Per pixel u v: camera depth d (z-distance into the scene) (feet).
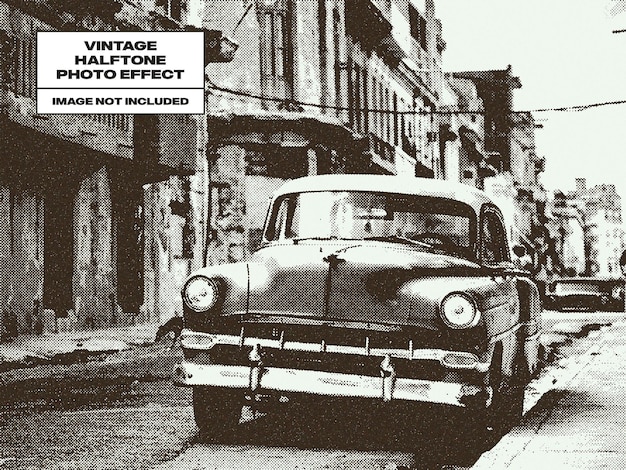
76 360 56.24
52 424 29.27
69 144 69.51
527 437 25.02
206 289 25.90
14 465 22.56
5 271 65.67
